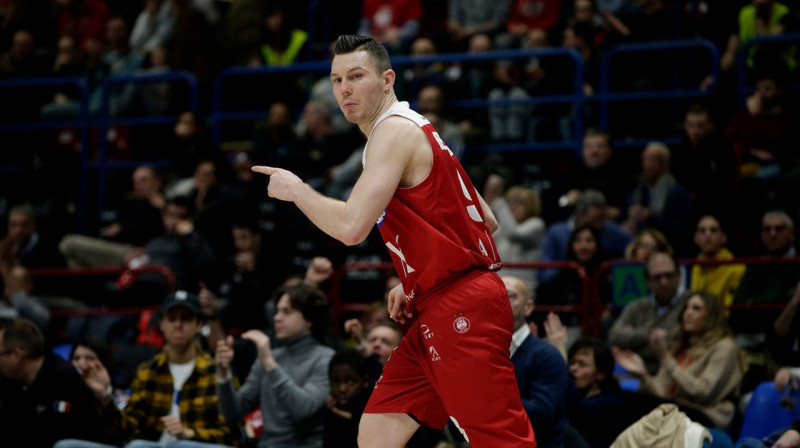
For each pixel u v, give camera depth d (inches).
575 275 728.3
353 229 346.0
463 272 365.1
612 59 1011.9
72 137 1130.7
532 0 1115.9
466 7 1138.0
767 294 693.3
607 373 581.0
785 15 974.4
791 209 801.6
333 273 760.3
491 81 1026.7
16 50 1188.5
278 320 604.1
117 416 596.7
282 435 585.6
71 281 907.4
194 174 982.4
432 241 361.1
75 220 1064.2
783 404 567.5
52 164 1063.6
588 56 1016.2
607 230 780.0
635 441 527.5
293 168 944.9
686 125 856.3
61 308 857.5
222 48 1121.4
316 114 968.3
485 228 374.9
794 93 928.9
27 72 1175.0
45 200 1056.2
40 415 589.6
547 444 507.8
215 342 694.5
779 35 908.0
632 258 734.5
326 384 588.7
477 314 361.7
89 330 823.7
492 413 361.4
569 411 563.5
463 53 1116.5
